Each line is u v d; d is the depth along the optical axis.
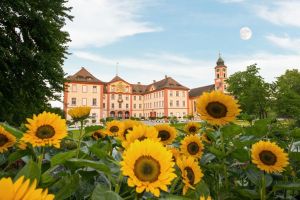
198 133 4.12
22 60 15.68
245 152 2.47
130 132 1.92
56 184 1.64
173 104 92.38
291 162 2.94
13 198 0.66
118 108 95.88
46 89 16.52
